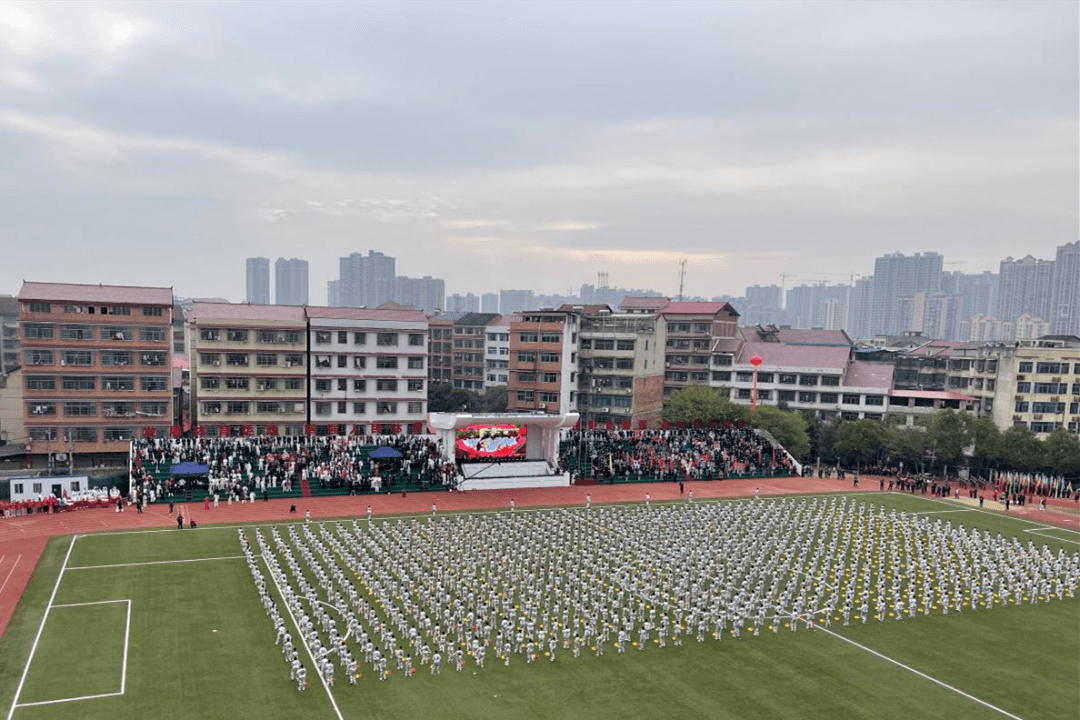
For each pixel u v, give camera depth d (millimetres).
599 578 53625
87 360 93438
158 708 34938
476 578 52938
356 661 40312
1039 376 112938
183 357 139875
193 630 43844
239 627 44406
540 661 41062
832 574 56719
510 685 38188
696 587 50625
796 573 53469
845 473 108000
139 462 81562
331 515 72688
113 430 95000
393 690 37312
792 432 110750
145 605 47688
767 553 60344
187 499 76688
